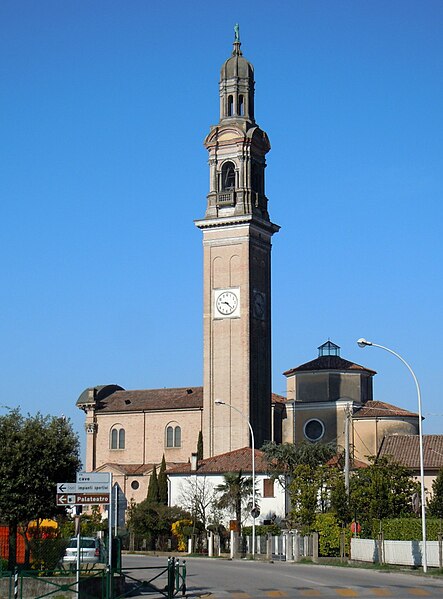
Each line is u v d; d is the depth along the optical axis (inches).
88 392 5565.9
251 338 4869.6
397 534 2699.3
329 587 1895.9
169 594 1684.3
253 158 5014.8
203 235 5000.0
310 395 4990.2
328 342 5113.2
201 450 4928.6
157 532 4249.5
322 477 3479.3
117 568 1780.3
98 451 5511.8
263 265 5039.4
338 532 2987.2
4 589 1649.9
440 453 4293.8
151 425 5408.5
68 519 3540.8
